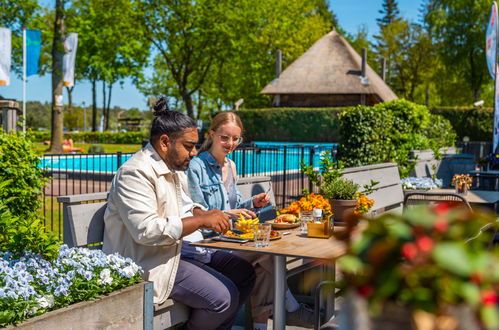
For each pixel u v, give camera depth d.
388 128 10.55
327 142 31.98
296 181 13.16
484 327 0.95
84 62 43.53
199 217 2.97
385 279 1.01
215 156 3.82
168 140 3.05
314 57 41.88
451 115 29.28
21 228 2.76
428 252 1.00
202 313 3.03
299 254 2.76
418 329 0.98
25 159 4.85
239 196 4.07
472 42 42.28
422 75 56.44
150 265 2.91
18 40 29.23
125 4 32.59
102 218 3.13
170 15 33.34
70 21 25.53
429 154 9.84
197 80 42.62
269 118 33.28
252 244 3.04
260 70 44.34
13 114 8.37
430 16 44.22
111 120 93.00
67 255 2.72
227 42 33.81
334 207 4.04
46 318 2.22
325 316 3.97
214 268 3.50
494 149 14.87
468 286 0.96
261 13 36.25
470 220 1.07
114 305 2.52
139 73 42.09
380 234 1.08
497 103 14.76
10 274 2.39
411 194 5.96
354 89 39.38
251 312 3.85
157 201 3.00
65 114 62.09
